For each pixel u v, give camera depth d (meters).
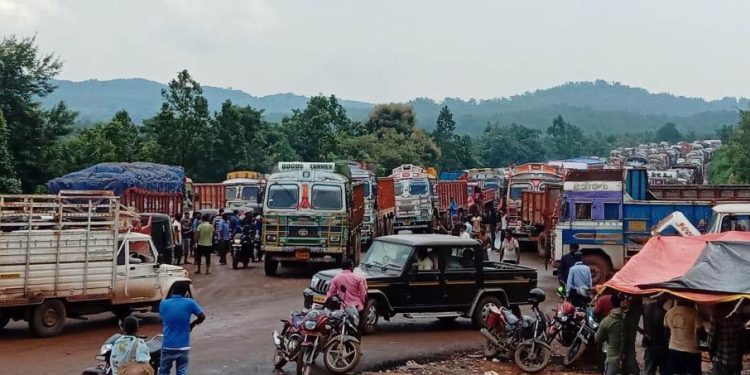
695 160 122.38
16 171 39.56
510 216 38.66
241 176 45.62
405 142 81.00
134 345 10.10
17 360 13.53
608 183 23.94
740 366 11.65
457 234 29.61
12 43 40.22
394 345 15.59
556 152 173.12
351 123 81.19
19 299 15.34
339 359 13.06
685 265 11.57
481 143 141.62
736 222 19.75
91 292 16.22
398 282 16.50
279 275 26.20
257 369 13.21
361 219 31.56
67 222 16.03
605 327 12.56
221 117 58.00
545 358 14.09
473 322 17.19
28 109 40.34
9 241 15.24
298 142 71.06
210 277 25.58
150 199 30.06
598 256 24.02
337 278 14.26
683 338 11.85
